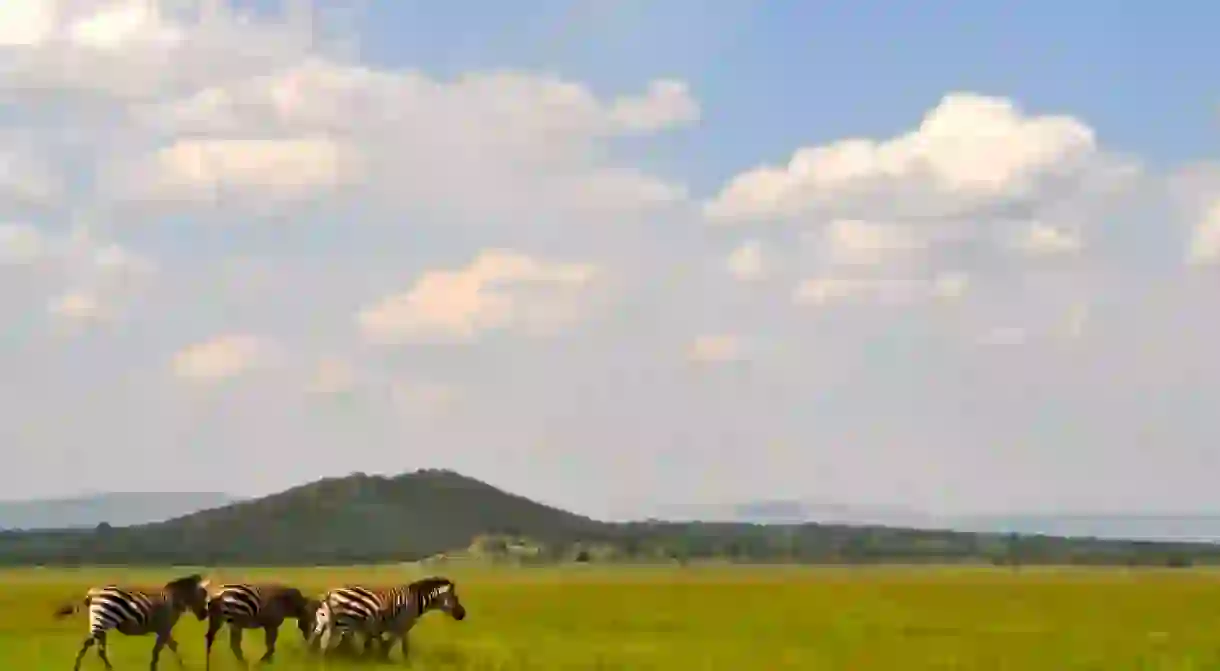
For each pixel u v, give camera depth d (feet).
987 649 134.92
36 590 287.69
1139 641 145.59
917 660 123.85
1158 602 228.84
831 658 124.77
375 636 120.06
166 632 107.34
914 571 577.84
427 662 116.37
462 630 160.76
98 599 104.47
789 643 142.00
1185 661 124.16
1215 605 219.41
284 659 116.78
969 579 399.24
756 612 201.16
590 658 122.31
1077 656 128.06
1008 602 230.07
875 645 139.23
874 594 261.85
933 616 190.90
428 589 121.29
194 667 112.98
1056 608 210.38
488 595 264.11
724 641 143.74
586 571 589.32
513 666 114.52
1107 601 231.30
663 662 119.75
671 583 354.13
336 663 114.11
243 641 139.85
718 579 412.57
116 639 144.87
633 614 195.93
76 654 125.39
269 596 114.42
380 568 650.02
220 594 110.42
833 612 201.05
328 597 116.16
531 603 229.25
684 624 173.17
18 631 158.10
